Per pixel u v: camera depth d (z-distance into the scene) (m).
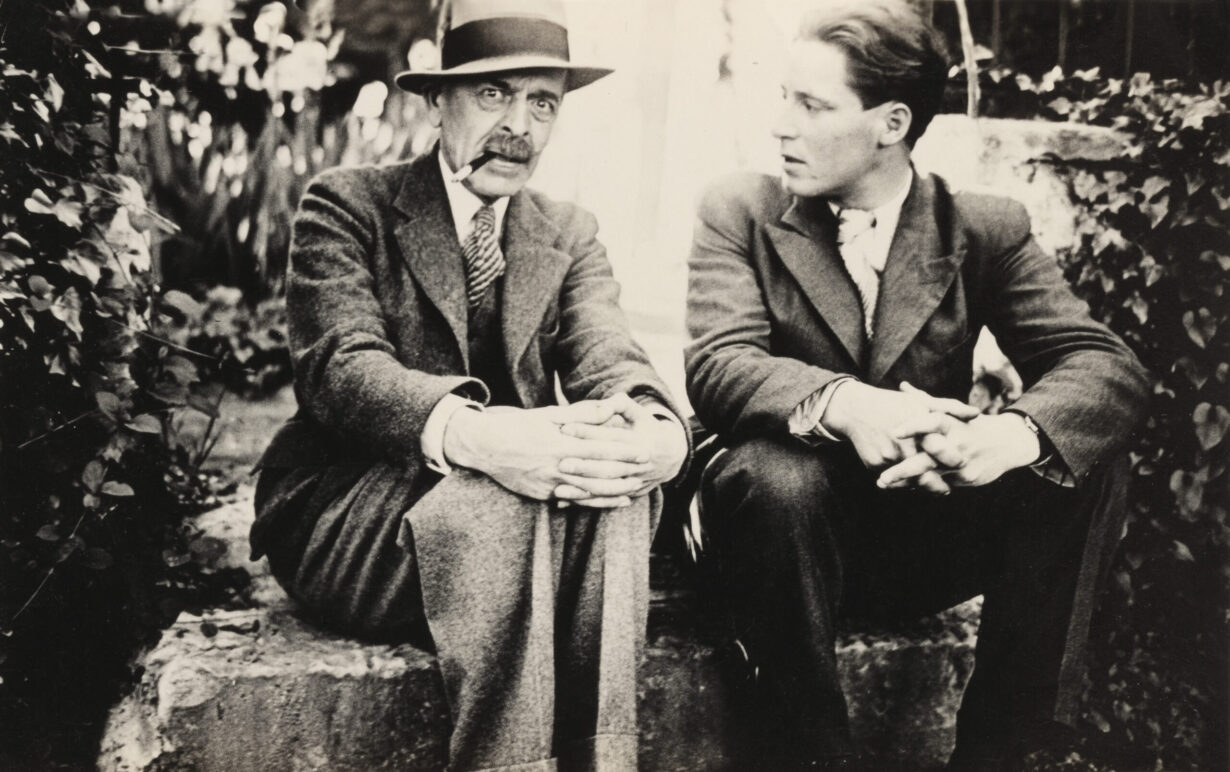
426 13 3.44
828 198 3.59
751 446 3.43
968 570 3.53
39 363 3.14
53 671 3.14
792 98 3.58
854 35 3.57
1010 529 3.54
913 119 3.61
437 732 3.21
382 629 3.24
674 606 3.40
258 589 3.27
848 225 3.59
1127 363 3.64
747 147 3.58
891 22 3.59
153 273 3.30
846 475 3.43
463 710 3.19
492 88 3.44
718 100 3.56
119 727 3.14
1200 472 3.68
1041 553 3.55
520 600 3.18
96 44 3.30
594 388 3.38
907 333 3.57
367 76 3.42
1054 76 3.69
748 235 3.57
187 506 3.27
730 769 3.38
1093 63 3.71
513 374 3.40
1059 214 3.68
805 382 3.45
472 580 3.18
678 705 3.36
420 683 3.21
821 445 3.43
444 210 3.42
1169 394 3.68
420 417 3.21
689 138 3.55
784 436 3.43
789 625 3.37
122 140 3.31
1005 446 3.51
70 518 3.16
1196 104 3.74
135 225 3.28
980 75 3.64
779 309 3.56
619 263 3.51
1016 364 3.65
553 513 3.21
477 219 3.43
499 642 3.18
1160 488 3.68
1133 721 3.67
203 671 3.14
